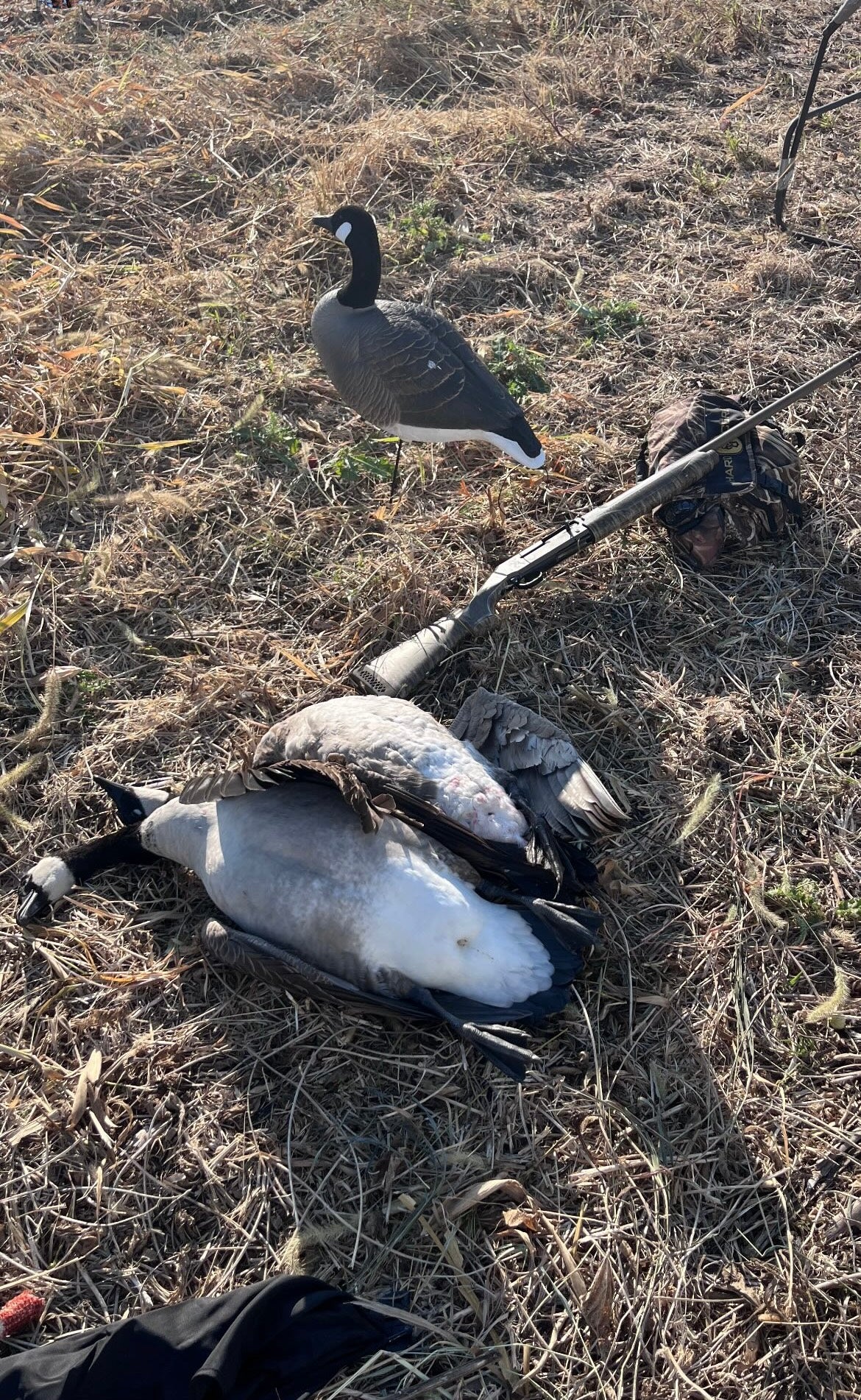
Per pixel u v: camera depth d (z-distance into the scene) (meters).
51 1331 1.22
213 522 2.14
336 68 3.47
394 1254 1.25
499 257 2.75
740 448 2.09
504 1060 1.31
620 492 2.19
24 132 3.03
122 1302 1.24
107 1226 1.28
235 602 2.00
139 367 2.37
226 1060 1.41
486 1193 1.28
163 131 3.16
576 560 2.06
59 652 1.91
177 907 1.59
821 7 3.94
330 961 1.40
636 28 3.73
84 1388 1.06
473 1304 1.21
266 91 3.34
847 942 1.53
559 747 1.55
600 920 1.44
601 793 1.47
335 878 1.38
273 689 1.82
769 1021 1.47
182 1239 1.28
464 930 1.35
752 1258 1.27
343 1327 1.13
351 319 2.03
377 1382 1.17
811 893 1.57
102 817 1.70
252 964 1.37
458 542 2.10
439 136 3.19
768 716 1.82
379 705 1.56
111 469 2.23
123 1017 1.45
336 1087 1.39
